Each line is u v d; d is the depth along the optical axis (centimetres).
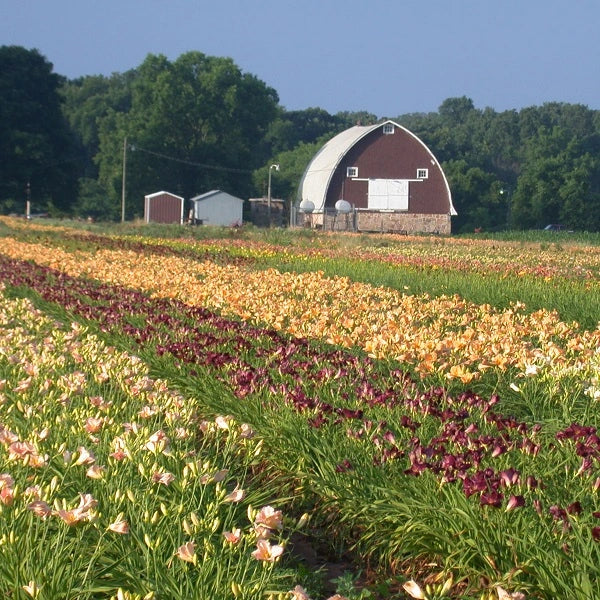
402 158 9312
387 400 985
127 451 748
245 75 11950
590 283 2762
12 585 576
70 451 813
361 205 9338
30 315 1630
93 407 948
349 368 1189
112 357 1221
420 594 575
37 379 1065
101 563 646
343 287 2361
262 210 11212
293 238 5650
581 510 687
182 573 607
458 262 3519
